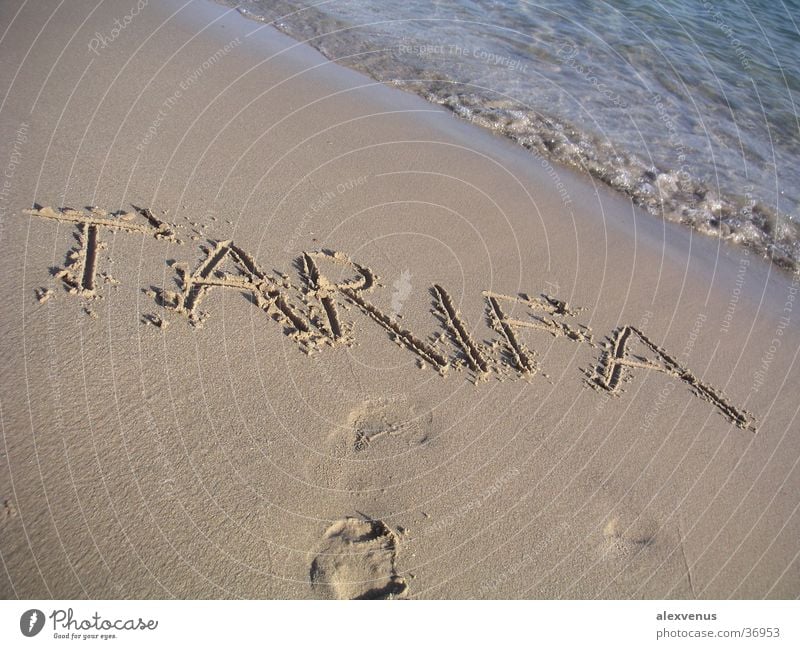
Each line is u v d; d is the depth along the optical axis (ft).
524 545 8.21
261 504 7.82
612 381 10.89
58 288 9.50
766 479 9.80
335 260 11.77
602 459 9.52
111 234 10.69
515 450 9.32
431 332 10.88
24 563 6.68
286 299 10.63
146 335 9.27
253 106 15.61
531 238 13.78
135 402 8.41
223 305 10.17
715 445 10.17
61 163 11.86
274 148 14.29
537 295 12.33
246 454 8.30
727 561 8.63
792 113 20.25
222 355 9.40
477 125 17.49
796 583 8.55
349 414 9.20
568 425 9.89
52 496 7.20
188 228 11.38
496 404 9.93
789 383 11.67
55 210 10.77
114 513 7.27
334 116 16.10
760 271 14.75
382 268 11.92
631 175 16.87
